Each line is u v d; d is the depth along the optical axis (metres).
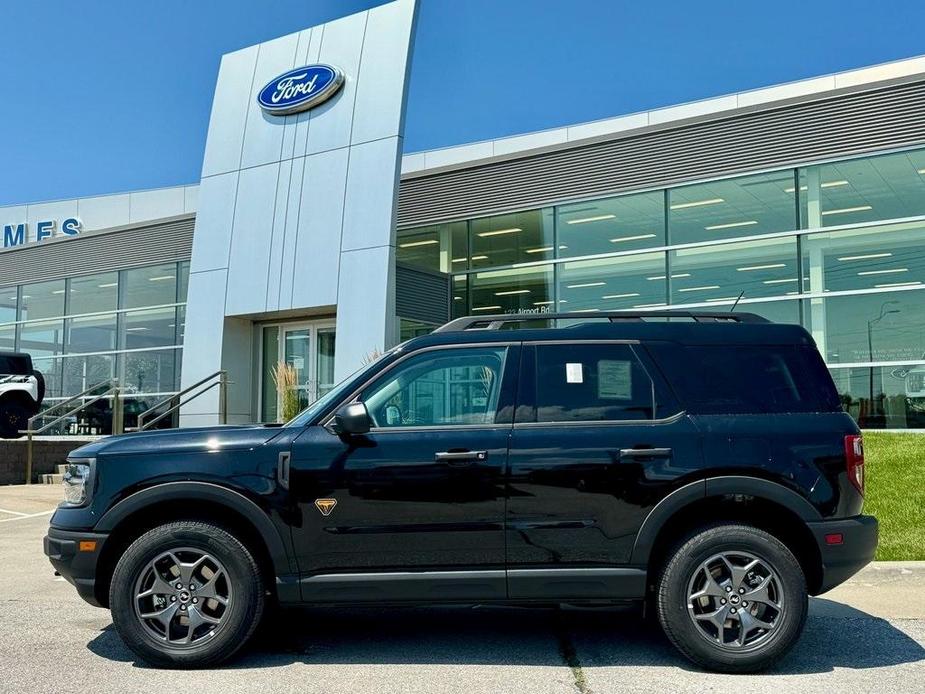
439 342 5.28
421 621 6.09
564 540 4.86
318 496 4.90
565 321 5.55
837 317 15.22
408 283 17.70
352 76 16.38
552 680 4.67
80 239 23.33
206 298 17.45
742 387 5.11
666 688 4.52
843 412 5.08
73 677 4.74
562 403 5.08
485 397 5.13
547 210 18.05
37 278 24.19
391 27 16.16
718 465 4.88
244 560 4.91
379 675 4.77
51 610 6.45
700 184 16.56
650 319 5.51
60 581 7.55
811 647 5.35
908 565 7.43
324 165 16.34
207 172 17.83
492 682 4.63
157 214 29.38
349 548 4.89
